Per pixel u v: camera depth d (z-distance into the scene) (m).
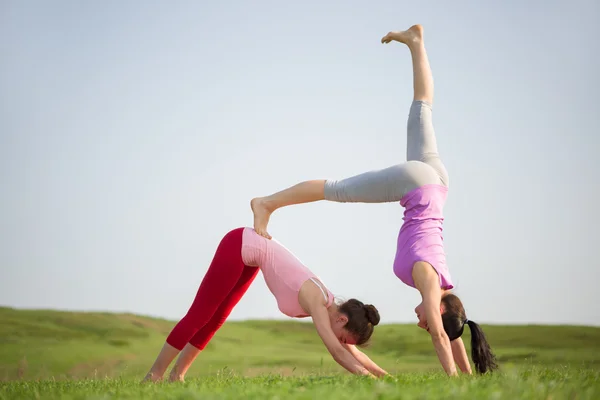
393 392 4.04
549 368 7.12
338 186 7.34
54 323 28.52
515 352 21.69
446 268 6.93
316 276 6.79
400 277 7.08
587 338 25.41
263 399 3.93
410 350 25.23
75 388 5.89
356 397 3.84
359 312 6.58
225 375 7.94
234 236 7.20
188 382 6.28
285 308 6.84
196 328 7.08
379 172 7.18
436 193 7.08
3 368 20.41
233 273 7.06
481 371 6.84
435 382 4.87
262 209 7.36
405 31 8.31
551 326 28.25
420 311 6.82
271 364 21.83
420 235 6.91
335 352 6.26
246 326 34.16
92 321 29.44
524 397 3.86
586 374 6.04
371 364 6.65
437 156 7.57
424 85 7.98
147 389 5.07
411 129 7.86
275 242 7.15
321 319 6.43
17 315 29.94
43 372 19.75
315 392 4.16
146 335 27.78
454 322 6.88
